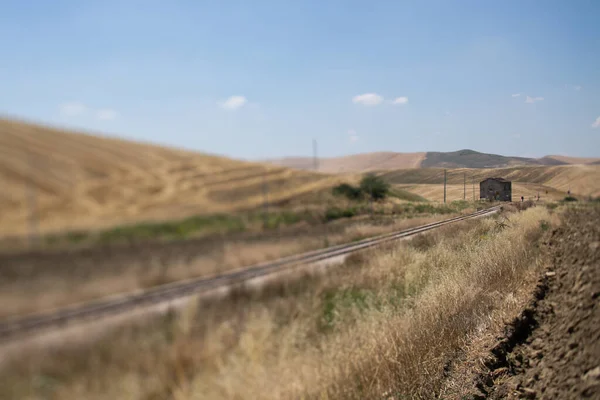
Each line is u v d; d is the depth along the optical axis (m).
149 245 9.84
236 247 12.75
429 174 99.62
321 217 23.66
